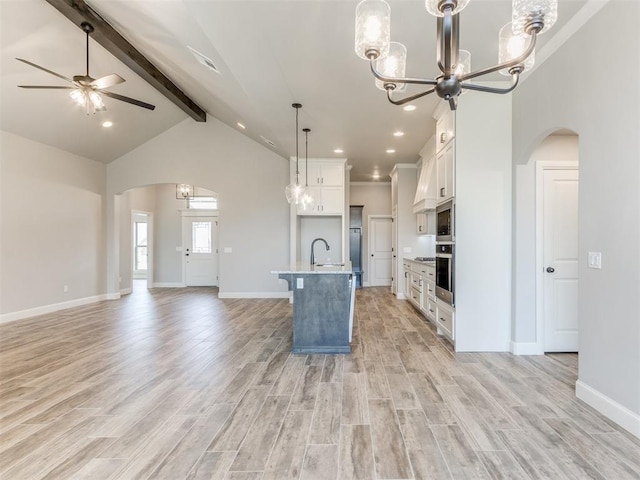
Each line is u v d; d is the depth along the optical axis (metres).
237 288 7.16
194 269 9.31
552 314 3.53
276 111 4.21
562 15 2.46
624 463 1.79
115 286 7.15
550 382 2.82
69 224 6.20
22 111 4.78
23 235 5.32
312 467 1.78
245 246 7.12
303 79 3.36
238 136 7.09
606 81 2.24
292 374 3.04
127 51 4.23
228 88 4.23
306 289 3.66
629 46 2.05
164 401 2.53
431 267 4.59
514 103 3.48
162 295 7.65
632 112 2.04
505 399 2.52
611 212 2.20
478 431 2.10
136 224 11.00
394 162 7.02
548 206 3.49
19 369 3.17
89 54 4.30
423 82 1.87
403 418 2.26
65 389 2.74
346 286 3.64
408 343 3.96
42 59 4.09
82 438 2.06
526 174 3.47
